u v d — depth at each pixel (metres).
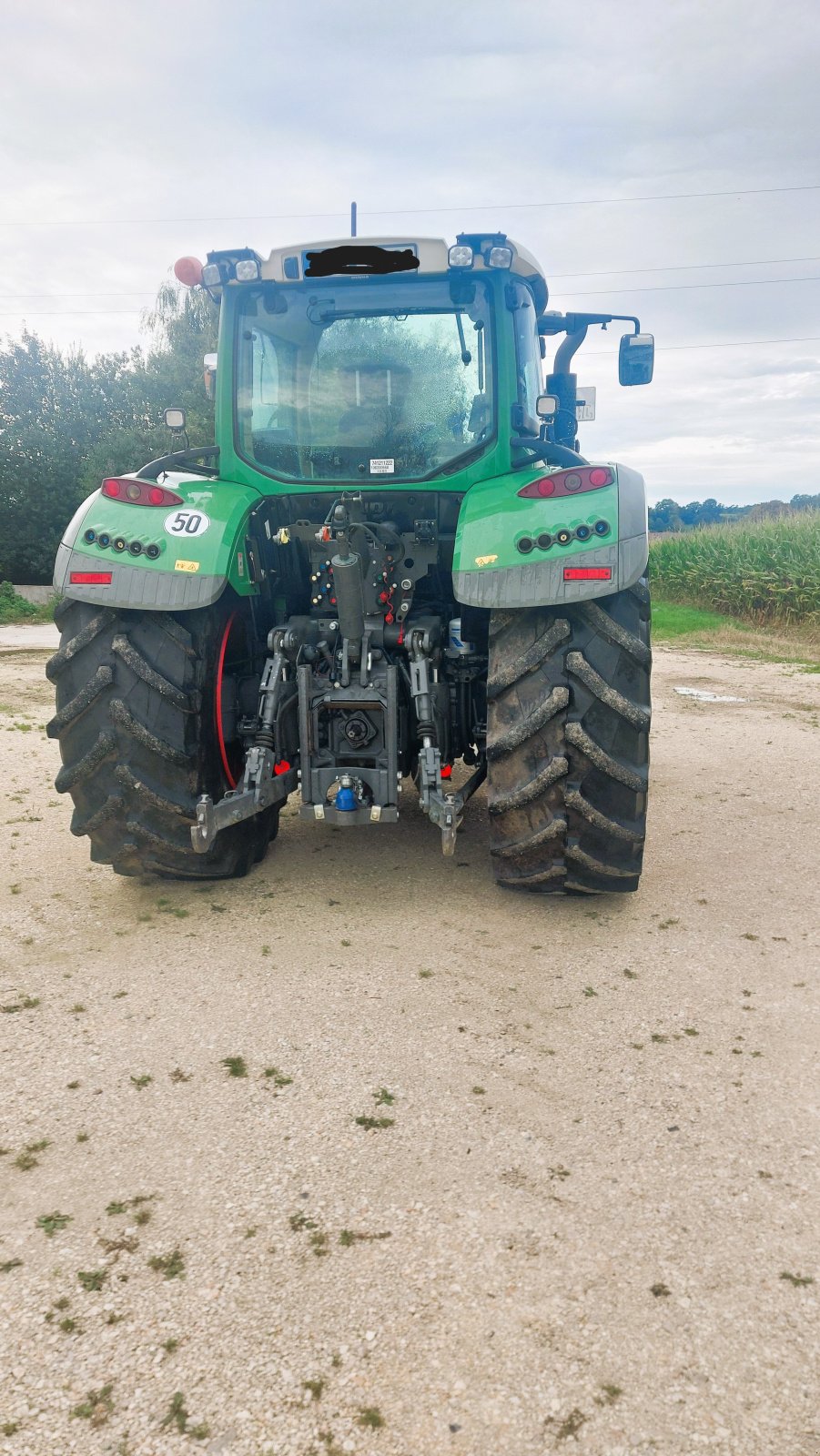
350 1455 1.37
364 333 3.54
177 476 3.78
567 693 2.99
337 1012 2.62
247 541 3.37
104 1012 2.61
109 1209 1.85
